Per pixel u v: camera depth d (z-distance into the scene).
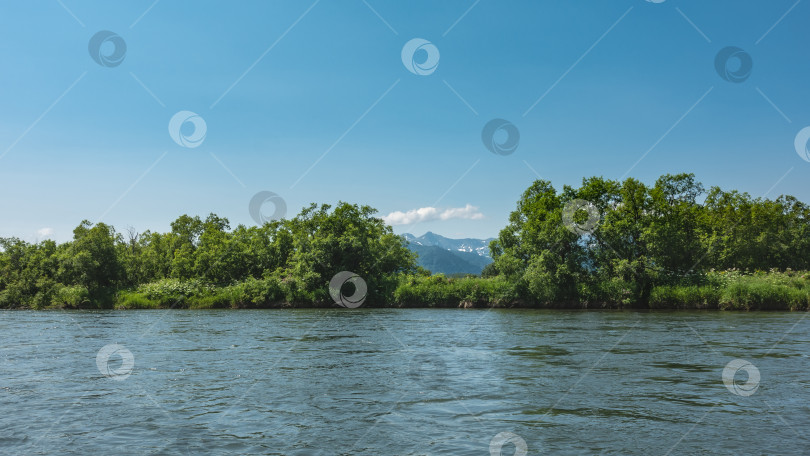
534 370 15.03
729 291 45.03
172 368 15.95
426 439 8.61
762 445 8.22
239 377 14.38
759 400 11.24
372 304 61.28
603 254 53.72
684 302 47.50
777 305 43.25
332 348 20.67
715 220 66.38
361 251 63.75
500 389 12.50
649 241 51.41
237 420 9.92
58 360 17.78
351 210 69.56
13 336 26.42
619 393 12.00
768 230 64.75
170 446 8.36
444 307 57.81
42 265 68.56
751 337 22.66
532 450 8.00
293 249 73.94
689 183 60.84
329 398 11.73
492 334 25.73
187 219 96.06
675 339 22.31
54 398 11.94
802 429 9.07
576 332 26.25
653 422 9.57
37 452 8.13
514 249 57.66
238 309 58.62
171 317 43.00
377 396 11.89
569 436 8.73
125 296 63.91
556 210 55.25
